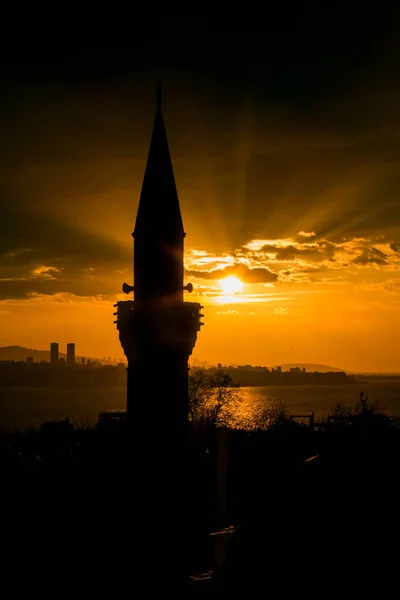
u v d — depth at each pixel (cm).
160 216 4650
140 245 4688
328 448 2333
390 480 1942
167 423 4569
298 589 1661
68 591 2622
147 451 4550
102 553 3269
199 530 3738
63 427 8450
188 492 4438
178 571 2455
